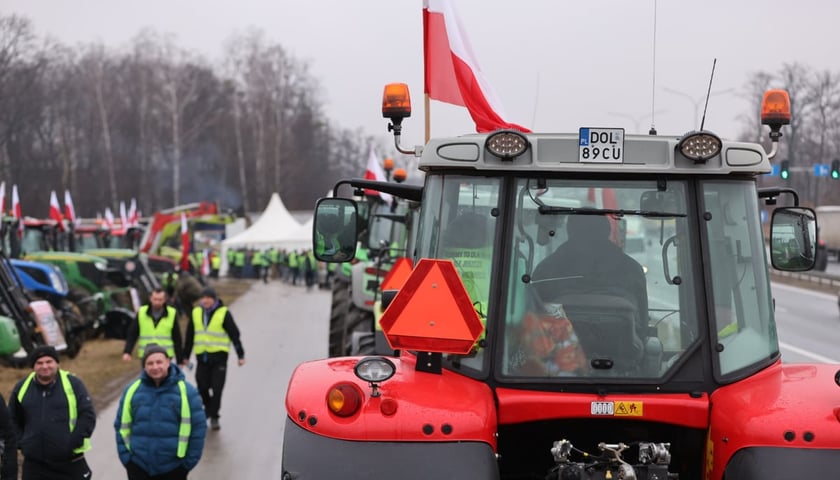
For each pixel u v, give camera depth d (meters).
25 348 16.88
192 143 64.62
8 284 17.06
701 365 5.10
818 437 4.60
